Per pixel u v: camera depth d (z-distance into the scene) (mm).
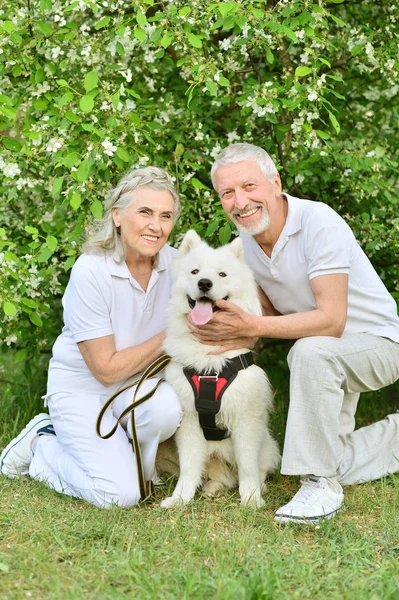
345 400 3836
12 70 4195
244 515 3238
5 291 3910
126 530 2996
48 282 4438
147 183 3482
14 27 3689
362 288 3600
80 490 3439
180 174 4301
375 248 4449
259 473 3727
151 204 3439
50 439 3727
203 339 3477
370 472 3799
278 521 3191
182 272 3590
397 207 4625
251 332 3377
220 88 4742
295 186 4746
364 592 2490
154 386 3525
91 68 4250
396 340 3561
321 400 3219
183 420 3561
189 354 3490
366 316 3592
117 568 2619
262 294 3875
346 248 3418
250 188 3465
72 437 3514
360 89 5262
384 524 3160
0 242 3826
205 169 4758
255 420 3504
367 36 4332
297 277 3588
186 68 4453
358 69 4906
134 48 4582
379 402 5246
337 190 4852
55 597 2369
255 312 3619
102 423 3547
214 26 3744
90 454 3453
